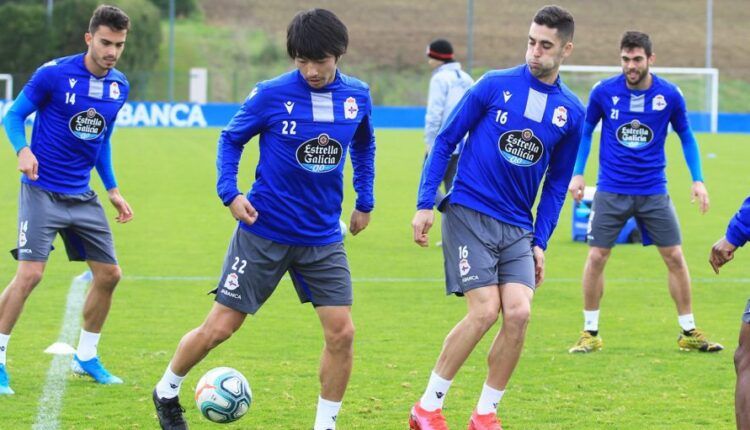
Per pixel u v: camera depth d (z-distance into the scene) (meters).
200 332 5.82
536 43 5.98
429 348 8.43
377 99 49.66
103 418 6.26
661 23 56.59
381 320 9.61
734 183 22.81
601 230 8.47
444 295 10.95
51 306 9.82
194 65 50.12
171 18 45.22
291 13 55.97
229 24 54.56
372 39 54.16
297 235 5.76
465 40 54.66
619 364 7.98
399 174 24.28
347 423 6.29
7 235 14.49
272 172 5.72
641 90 8.56
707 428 6.23
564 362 8.04
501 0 57.75
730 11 57.78
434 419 5.96
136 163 25.77
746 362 5.20
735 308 10.40
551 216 6.32
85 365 7.15
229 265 5.81
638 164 8.56
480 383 7.36
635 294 11.16
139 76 45.66
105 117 7.02
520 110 6.04
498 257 6.09
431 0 57.59
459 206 6.09
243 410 5.81
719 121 42.28
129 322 9.30
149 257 13.08
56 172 6.91
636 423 6.33
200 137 35.06
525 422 6.34
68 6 46.56
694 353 8.41
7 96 41.56
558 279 11.99
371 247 14.27
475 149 6.12
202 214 17.25
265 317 9.66
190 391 7.02
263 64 51.03
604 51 53.56
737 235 5.46
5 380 6.82
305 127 5.64
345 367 5.89
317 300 5.89
